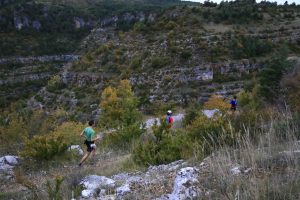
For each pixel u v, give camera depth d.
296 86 22.39
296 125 7.07
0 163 12.68
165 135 10.47
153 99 53.50
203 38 66.25
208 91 52.16
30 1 189.75
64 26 182.00
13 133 18.02
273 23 77.38
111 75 66.88
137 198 6.06
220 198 4.68
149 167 8.75
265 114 9.84
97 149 14.70
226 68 57.69
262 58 59.84
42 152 12.78
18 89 114.94
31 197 8.01
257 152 5.85
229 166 5.69
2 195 8.68
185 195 5.37
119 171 9.39
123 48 73.31
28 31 166.38
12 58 140.75
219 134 8.37
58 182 7.48
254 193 4.41
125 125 16.72
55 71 133.88
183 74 57.34
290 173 4.77
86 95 63.50
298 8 95.44
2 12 163.12
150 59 64.62
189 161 7.71
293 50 65.62
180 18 77.50
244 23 76.12
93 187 7.63
